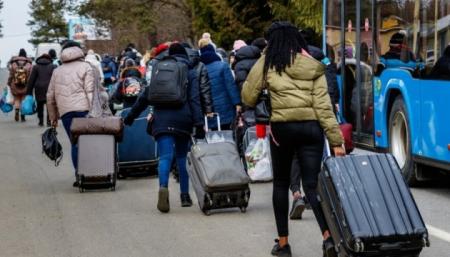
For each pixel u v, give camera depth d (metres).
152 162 14.95
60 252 9.42
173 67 11.25
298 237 9.75
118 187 14.13
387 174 7.52
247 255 8.99
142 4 49.84
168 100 11.20
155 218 11.22
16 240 10.11
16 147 21.69
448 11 11.73
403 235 7.20
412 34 13.06
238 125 14.52
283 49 8.27
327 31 17.77
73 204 12.52
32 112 28.94
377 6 14.73
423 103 12.68
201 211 11.60
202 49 14.22
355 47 16.02
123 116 14.81
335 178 7.49
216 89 14.02
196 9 35.66
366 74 15.38
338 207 7.40
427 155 12.59
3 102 31.42
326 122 8.13
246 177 11.18
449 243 9.36
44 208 12.23
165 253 9.22
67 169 16.91
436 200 12.31
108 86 30.52
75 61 13.93
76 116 13.81
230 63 19.73
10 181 15.25
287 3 31.03
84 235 10.29
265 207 11.84
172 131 11.31
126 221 11.08
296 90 8.20
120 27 51.66
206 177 11.10
